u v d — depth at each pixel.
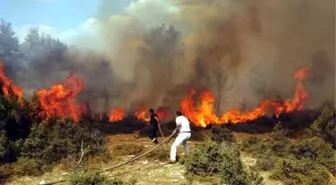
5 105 12.83
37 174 10.56
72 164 11.16
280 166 10.95
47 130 12.58
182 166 11.52
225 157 10.44
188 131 11.88
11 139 12.52
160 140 17.64
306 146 12.70
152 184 9.77
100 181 8.88
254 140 15.30
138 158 11.71
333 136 14.34
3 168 10.50
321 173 10.90
